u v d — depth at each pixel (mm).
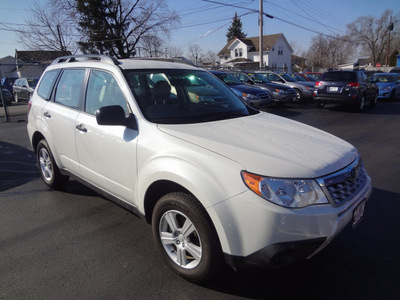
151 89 3283
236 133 2791
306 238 2182
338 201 2340
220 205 2268
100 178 3416
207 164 2385
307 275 2779
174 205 2559
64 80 4145
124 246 3254
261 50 23031
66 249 3199
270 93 12797
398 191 4633
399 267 2891
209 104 3512
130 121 3004
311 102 16328
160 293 2568
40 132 4406
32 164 6051
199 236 2439
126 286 2654
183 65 3947
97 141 3314
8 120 11297
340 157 2578
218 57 64500
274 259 2203
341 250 3158
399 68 31766
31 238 3406
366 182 2809
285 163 2320
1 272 2834
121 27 36188
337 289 2607
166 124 2906
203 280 2559
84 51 36812
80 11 35031
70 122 3727
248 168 2271
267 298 2512
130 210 3193
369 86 13711
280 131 2979
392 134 8594
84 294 2561
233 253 2283
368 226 3629
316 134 3061
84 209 4094
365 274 2797
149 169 2715
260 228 2174
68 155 3910
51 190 4719
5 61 65812
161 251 2834
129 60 3730
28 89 18844
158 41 37438
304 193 2215
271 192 2189
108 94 3361
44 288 2631
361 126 9820
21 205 4207
